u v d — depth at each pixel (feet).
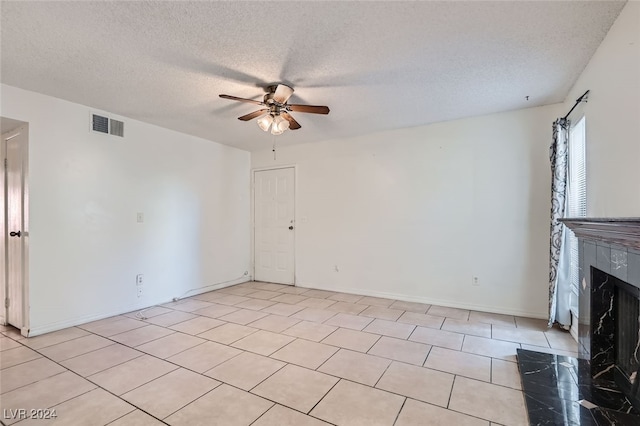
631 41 5.83
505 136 12.17
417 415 6.07
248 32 6.79
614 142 6.61
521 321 11.34
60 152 10.57
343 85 9.49
